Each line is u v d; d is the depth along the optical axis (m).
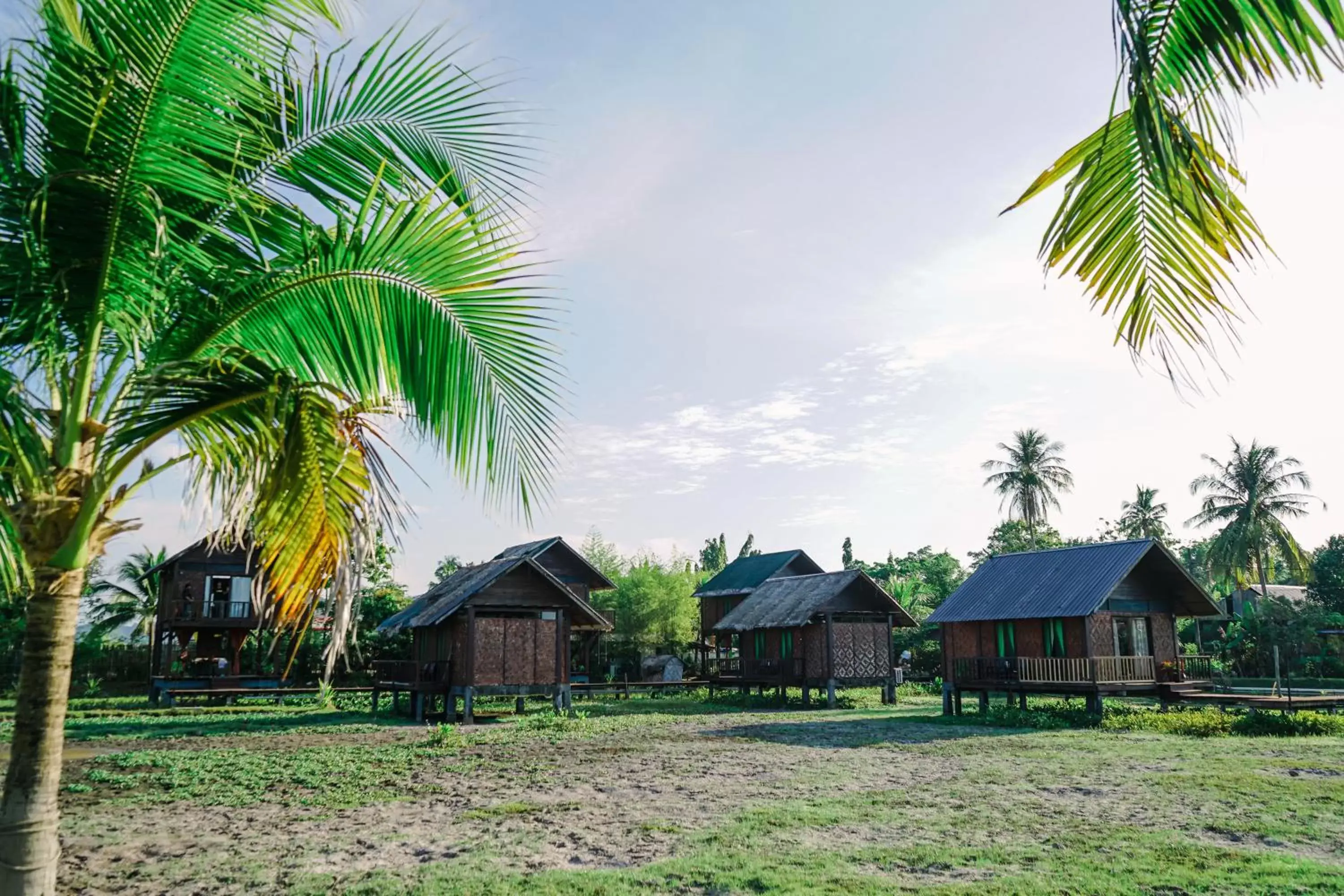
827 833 9.25
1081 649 26.16
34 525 4.39
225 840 9.36
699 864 7.87
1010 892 6.89
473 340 5.00
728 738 19.75
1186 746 17.25
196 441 4.99
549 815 10.51
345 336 4.83
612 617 42.19
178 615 32.28
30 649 4.43
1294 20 2.51
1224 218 2.94
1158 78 2.89
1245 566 51.75
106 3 4.08
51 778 4.42
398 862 8.27
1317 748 16.80
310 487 4.81
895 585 57.38
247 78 4.39
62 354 4.59
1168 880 7.20
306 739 20.22
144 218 4.46
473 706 27.66
